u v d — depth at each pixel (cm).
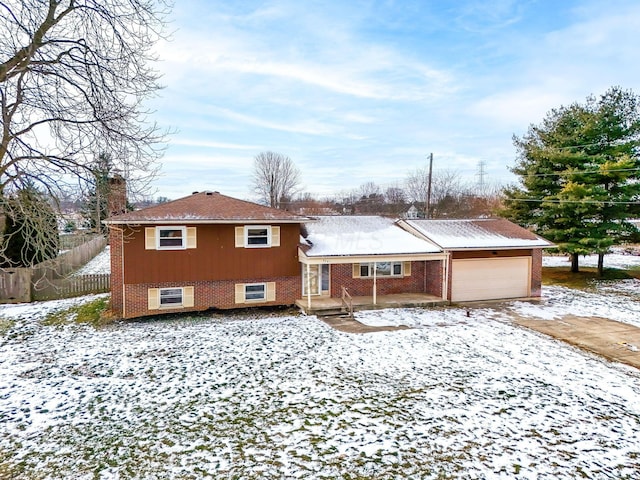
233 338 1306
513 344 1263
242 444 707
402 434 741
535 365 1090
